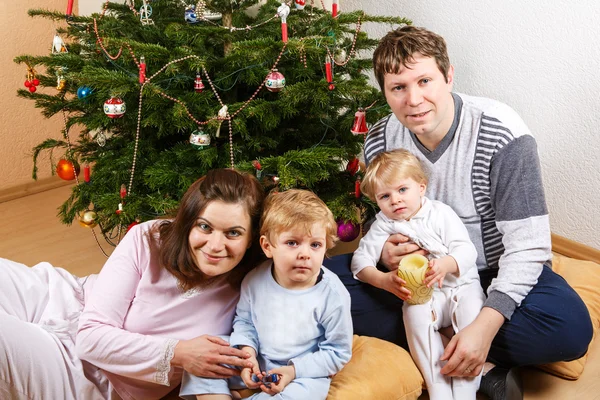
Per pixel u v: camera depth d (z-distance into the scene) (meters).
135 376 1.27
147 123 1.68
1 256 2.17
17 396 1.23
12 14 2.47
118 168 1.84
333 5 1.80
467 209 1.51
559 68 1.91
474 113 1.45
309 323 1.29
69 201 2.00
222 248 1.22
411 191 1.46
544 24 1.91
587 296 1.67
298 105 1.83
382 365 1.39
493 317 1.35
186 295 1.33
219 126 1.64
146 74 1.75
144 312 1.32
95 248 2.23
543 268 1.50
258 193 1.30
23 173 2.67
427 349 1.41
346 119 1.84
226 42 1.78
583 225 1.98
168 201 1.72
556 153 1.99
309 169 1.72
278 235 1.24
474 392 1.35
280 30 1.79
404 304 1.47
